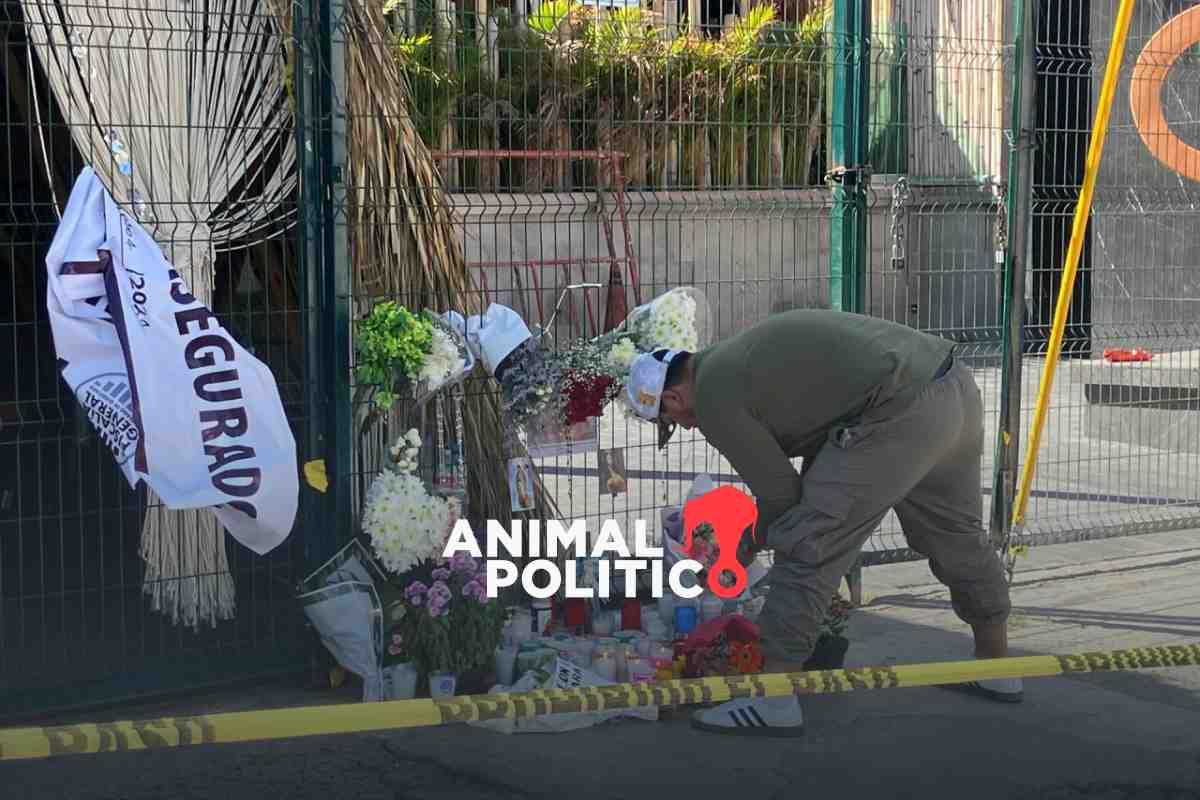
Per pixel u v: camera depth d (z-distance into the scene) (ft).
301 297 15.60
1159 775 13.47
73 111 14.88
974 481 15.29
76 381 13.83
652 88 19.27
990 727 14.75
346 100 15.65
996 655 15.74
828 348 13.88
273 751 13.93
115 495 22.58
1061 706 15.44
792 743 14.26
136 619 17.62
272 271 19.34
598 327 19.45
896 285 22.22
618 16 20.03
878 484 13.91
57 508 21.85
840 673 12.63
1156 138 26.20
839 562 14.16
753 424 13.89
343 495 15.72
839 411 13.93
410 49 18.45
